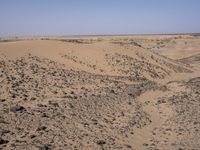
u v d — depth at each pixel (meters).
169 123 23.31
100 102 25.88
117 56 44.81
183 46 105.56
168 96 31.64
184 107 27.16
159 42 114.88
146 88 33.94
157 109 27.14
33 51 38.75
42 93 25.80
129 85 34.19
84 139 18.41
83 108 23.69
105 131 20.20
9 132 17.28
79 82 31.44
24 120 19.25
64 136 18.27
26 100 23.30
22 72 30.48
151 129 22.08
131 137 20.02
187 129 21.73
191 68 54.81
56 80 30.38
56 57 39.00
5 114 19.56
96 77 34.97
